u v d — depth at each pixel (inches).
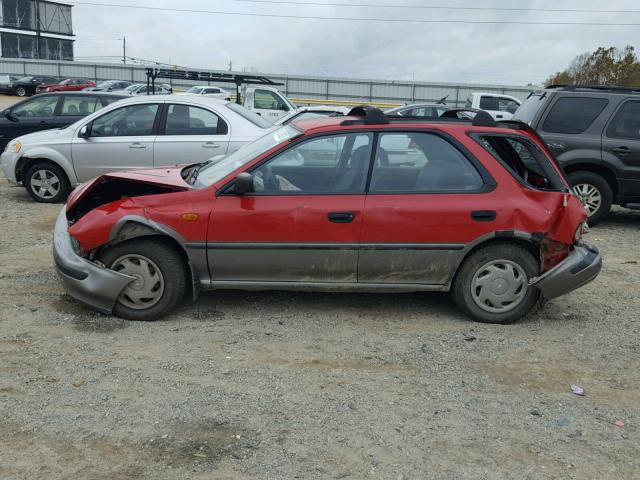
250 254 185.6
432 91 1743.4
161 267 185.9
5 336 175.5
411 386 155.2
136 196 202.8
